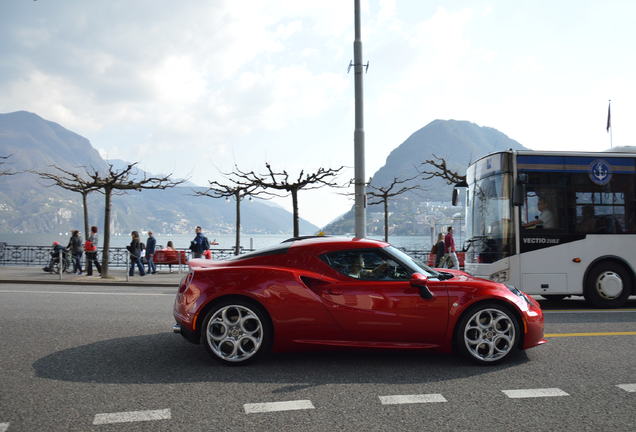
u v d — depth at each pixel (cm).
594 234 989
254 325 522
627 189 1015
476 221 1054
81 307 927
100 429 336
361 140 1396
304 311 511
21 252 2414
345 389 433
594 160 1013
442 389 434
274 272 519
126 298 1088
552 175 999
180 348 590
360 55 1412
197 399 402
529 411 377
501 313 527
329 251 539
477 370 500
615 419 359
